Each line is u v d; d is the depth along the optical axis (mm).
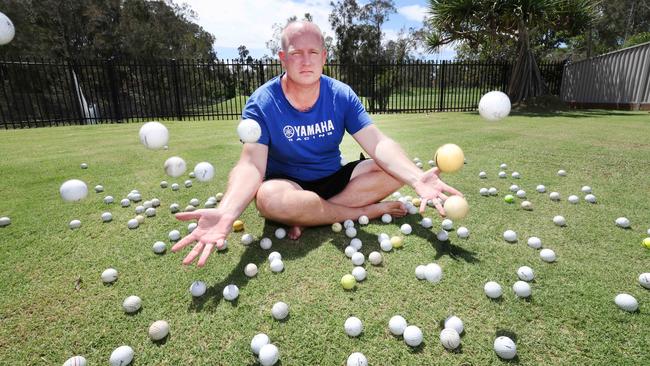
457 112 14555
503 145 5738
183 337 1491
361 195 2619
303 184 2596
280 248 2287
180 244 1660
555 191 3363
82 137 7863
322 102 2430
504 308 1618
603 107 14109
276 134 2375
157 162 5012
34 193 3590
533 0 12508
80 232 2611
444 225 2525
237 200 1928
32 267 2096
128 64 14164
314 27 2127
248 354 1392
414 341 1392
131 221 2699
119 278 1961
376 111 15484
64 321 1613
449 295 1726
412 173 2123
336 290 1794
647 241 2186
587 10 13281
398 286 1814
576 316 1554
